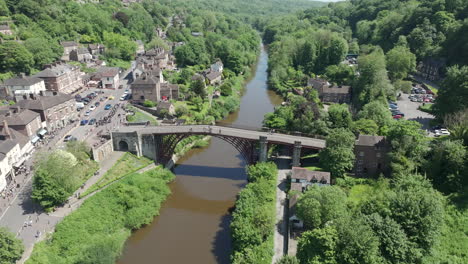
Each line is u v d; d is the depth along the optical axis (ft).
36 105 326.24
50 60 512.22
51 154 246.88
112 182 267.39
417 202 182.91
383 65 443.73
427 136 314.96
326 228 172.24
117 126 332.19
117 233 229.45
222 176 311.68
